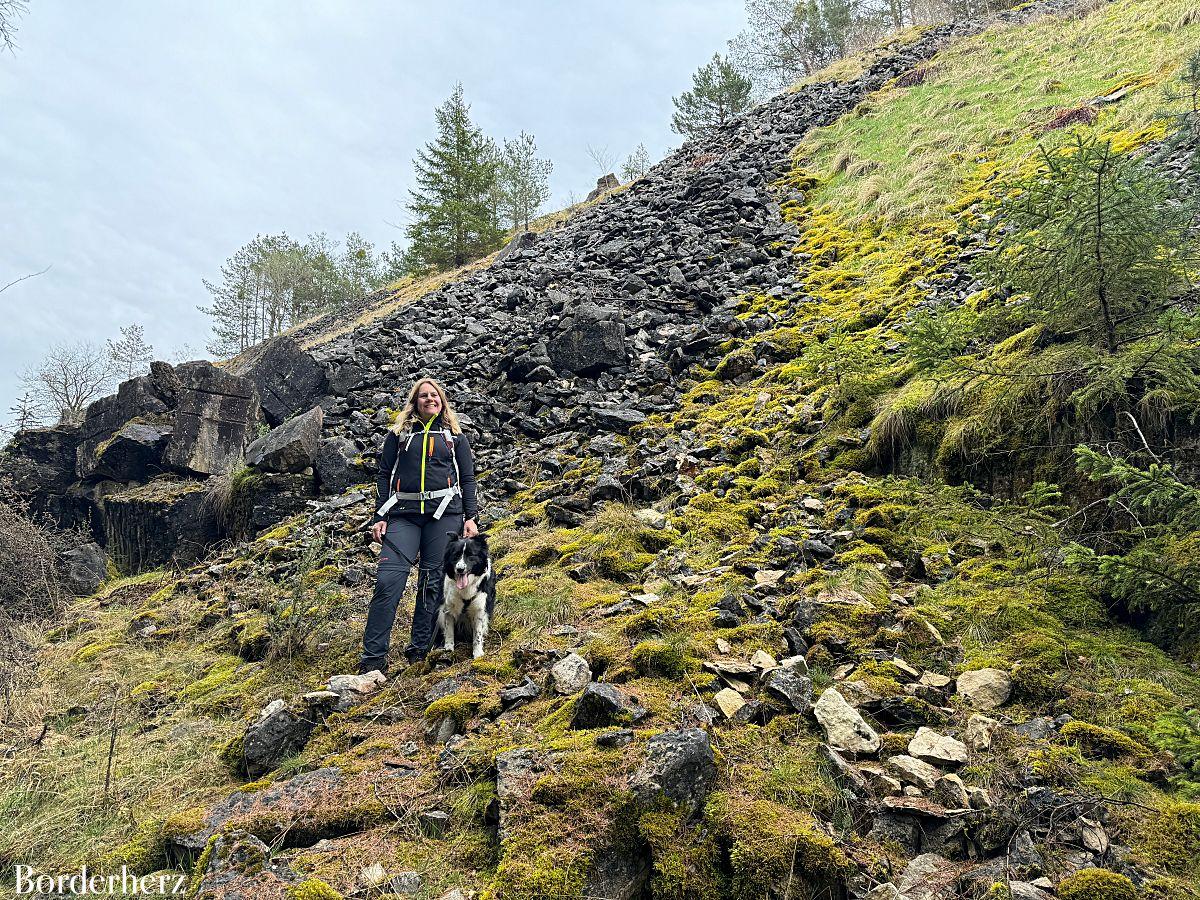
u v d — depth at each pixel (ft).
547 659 12.83
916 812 8.16
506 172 144.87
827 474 18.84
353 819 9.41
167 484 33.96
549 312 40.91
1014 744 9.19
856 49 120.06
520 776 9.06
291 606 18.19
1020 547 13.50
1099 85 45.50
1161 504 10.57
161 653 18.71
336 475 29.35
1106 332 14.34
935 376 16.72
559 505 20.57
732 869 7.70
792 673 10.65
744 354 28.86
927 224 36.24
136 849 9.97
